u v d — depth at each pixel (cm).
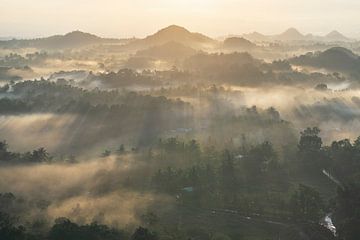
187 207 16225
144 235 12838
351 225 13712
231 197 16788
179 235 13712
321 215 15375
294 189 17800
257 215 15588
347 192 15512
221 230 14550
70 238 12975
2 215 14212
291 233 14275
